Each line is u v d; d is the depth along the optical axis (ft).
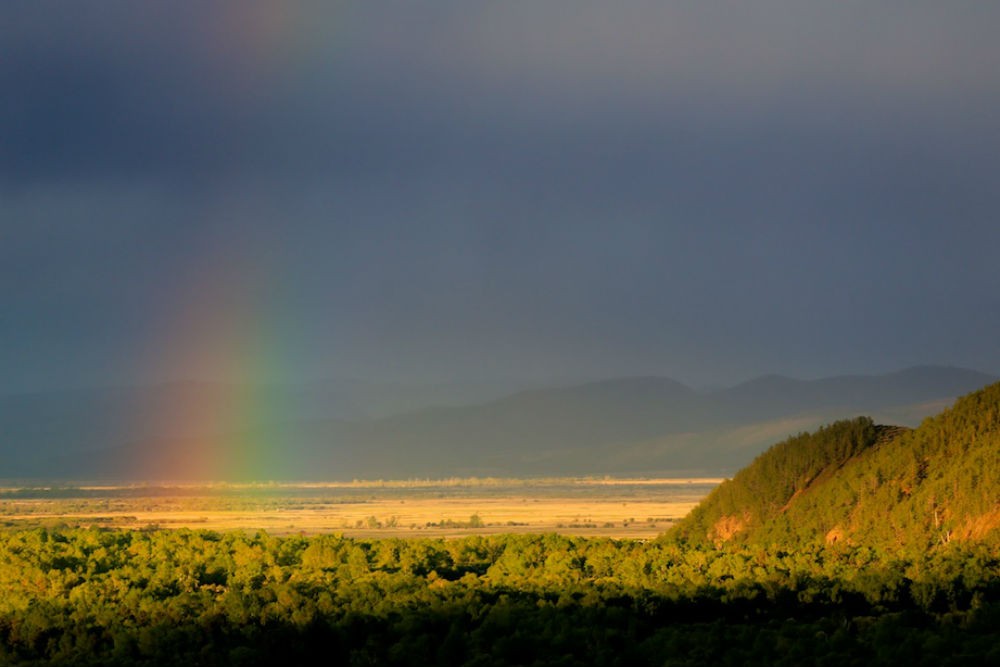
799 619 581.94
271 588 627.87
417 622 545.44
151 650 537.65
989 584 594.65
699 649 503.61
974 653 473.67
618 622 558.56
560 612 561.84
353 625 549.54
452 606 570.46
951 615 552.82
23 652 560.20
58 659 540.52
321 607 575.38
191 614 581.53
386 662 517.96
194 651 533.96
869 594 595.88
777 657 492.95
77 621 578.66
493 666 490.49
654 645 515.50
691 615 589.32
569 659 494.59
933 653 481.87
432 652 522.47
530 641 514.27
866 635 517.96
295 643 536.01
